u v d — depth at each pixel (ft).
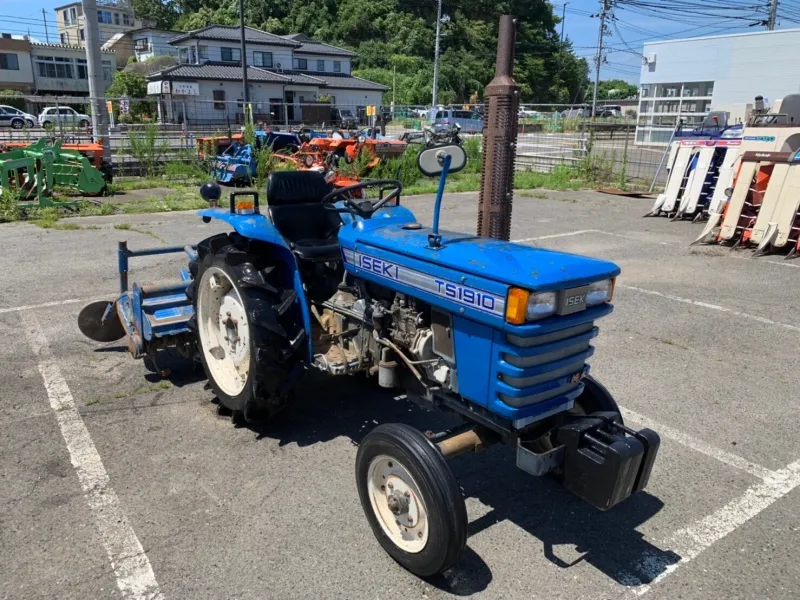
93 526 9.33
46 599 7.93
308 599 8.04
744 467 11.35
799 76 75.41
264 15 219.82
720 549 9.20
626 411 13.38
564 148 70.38
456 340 8.89
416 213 37.47
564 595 8.25
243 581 8.31
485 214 15.61
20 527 9.27
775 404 13.80
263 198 39.60
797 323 18.93
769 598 8.25
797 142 32.37
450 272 8.71
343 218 12.54
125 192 43.19
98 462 11.00
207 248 12.85
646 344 17.21
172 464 11.02
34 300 19.35
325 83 151.84
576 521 9.81
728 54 80.59
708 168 35.47
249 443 11.79
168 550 8.87
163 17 247.09
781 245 27.27
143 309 13.83
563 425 8.79
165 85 118.73
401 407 13.34
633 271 24.76
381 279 10.18
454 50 211.20
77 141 51.37
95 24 45.32
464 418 10.19
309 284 12.37
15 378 14.21
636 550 9.17
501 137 14.92
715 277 23.97
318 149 51.03
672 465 11.39
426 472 7.92
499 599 8.14
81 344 16.25
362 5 217.97
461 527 7.83
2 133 65.10
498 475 11.05
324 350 11.64
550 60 201.98
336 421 12.71
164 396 13.62
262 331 11.13
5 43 167.94
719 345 17.19
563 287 7.89
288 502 10.02
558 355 8.48
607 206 41.50
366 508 9.03
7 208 32.12
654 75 88.79
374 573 8.54
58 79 179.83
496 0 211.20
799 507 10.22
